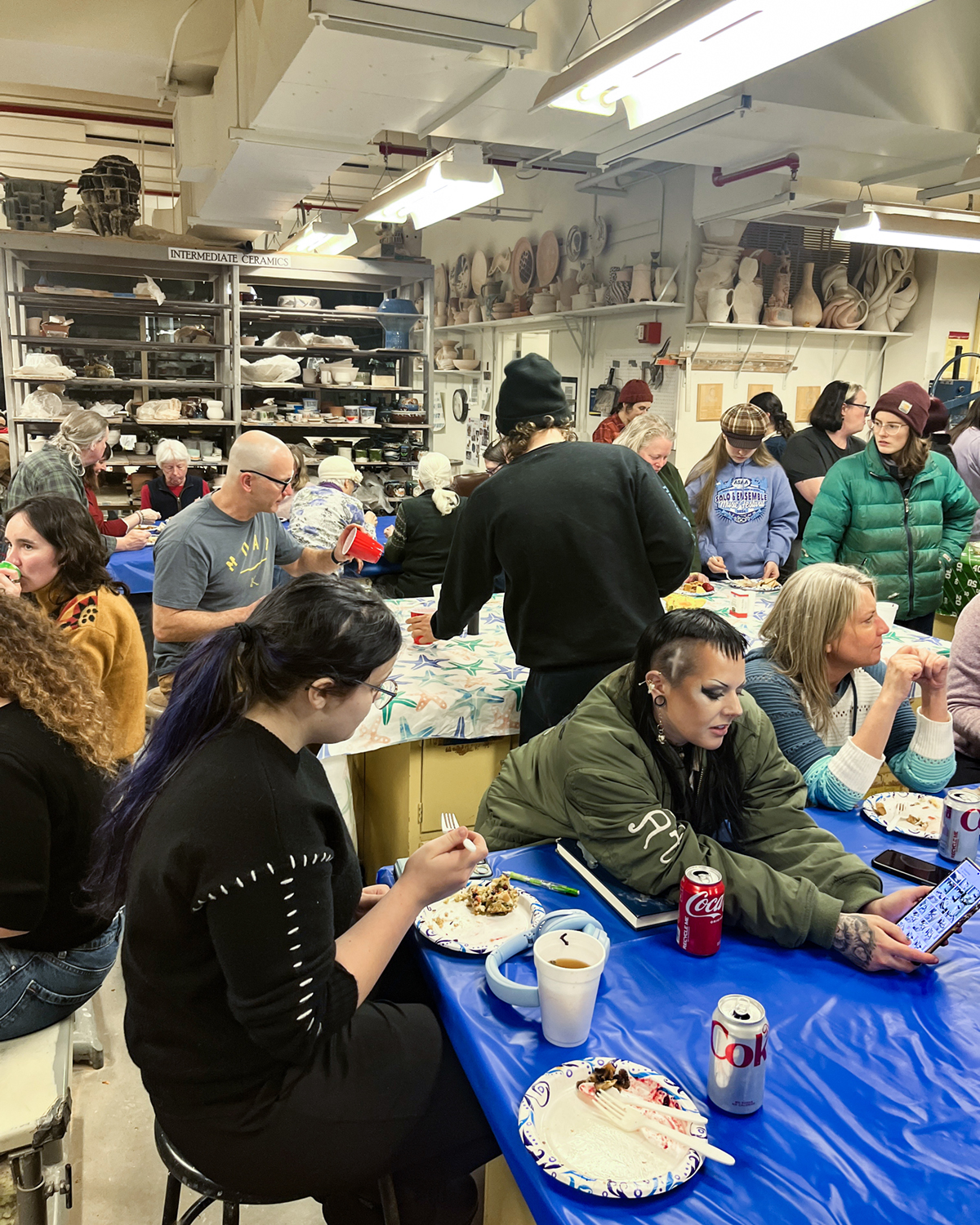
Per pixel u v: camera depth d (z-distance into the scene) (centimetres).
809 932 133
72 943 154
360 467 730
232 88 404
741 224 602
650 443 348
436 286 961
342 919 130
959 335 655
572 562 219
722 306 593
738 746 154
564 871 157
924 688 189
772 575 379
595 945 119
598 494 220
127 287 651
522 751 177
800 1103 104
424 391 729
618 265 679
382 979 152
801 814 155
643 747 149
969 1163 96
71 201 825
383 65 296
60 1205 174
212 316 667
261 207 510
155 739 115
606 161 466
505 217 775
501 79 322
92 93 630
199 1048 111
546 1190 93
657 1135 98
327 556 307
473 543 233
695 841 143
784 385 655
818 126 408
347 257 682
